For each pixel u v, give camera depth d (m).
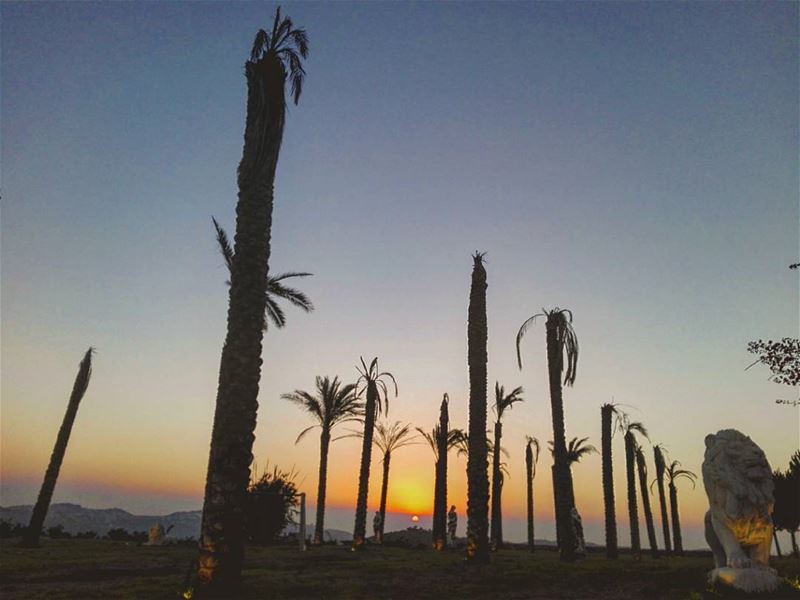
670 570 17.05
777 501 34.53
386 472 47.12
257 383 13.35
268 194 14.62
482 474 21.98
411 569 18.31
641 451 45.16
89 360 32.44
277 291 28.28
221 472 12.52
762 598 10.81
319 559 22.12
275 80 15.28
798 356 13.72
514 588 14.45
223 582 11.96
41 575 16.06
